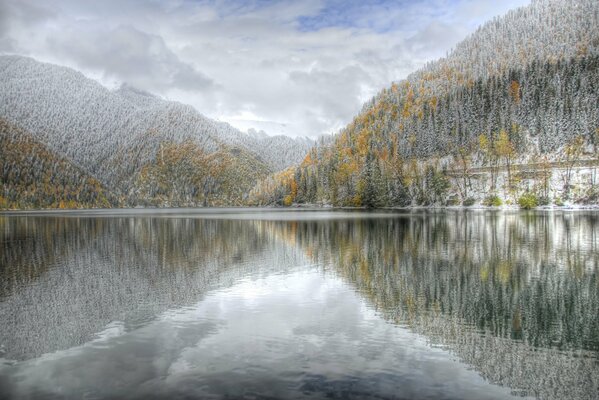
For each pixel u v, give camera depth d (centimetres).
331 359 1695
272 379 1519
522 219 8894
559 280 3075
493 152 16362
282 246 5281
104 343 1908
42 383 1515
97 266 3959
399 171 16862
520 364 1644
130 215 16350
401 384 1477
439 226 7569
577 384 1479
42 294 2853
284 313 2359
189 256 4550
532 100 19450
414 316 2275
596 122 15712
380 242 5419
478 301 2542
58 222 11175
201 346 1856
